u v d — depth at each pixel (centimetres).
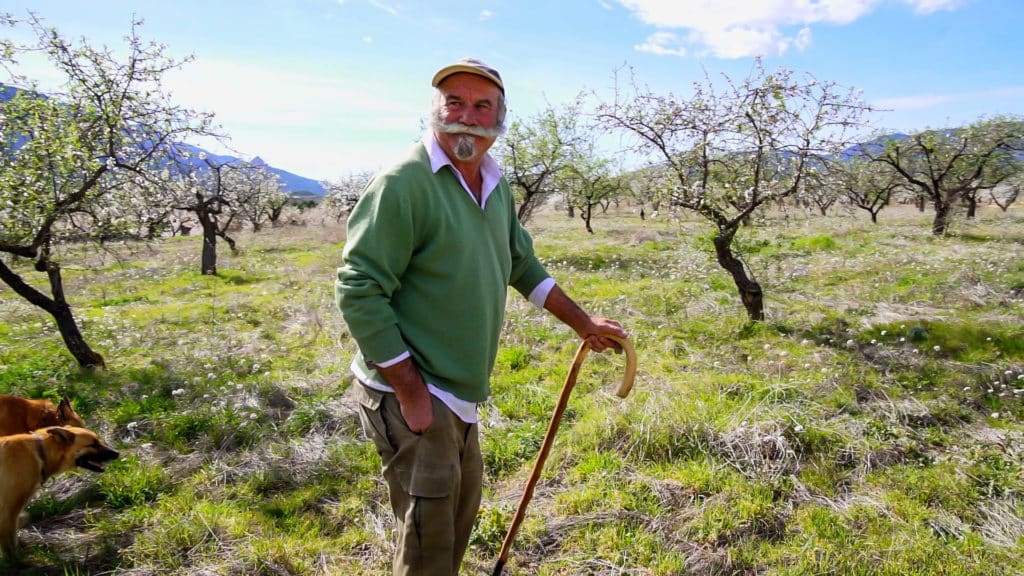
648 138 809
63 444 356
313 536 350
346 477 416
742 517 350
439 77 202
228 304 1051
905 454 429
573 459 426
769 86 728
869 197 2514
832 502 371
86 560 331
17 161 632
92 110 655
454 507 215
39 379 635
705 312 841
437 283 207
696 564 316
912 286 953
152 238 825
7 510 326
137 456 446
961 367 596
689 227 1145
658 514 356
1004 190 3022
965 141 2045
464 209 211
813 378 571
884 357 629
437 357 209
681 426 439
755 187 764
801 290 982
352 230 199
